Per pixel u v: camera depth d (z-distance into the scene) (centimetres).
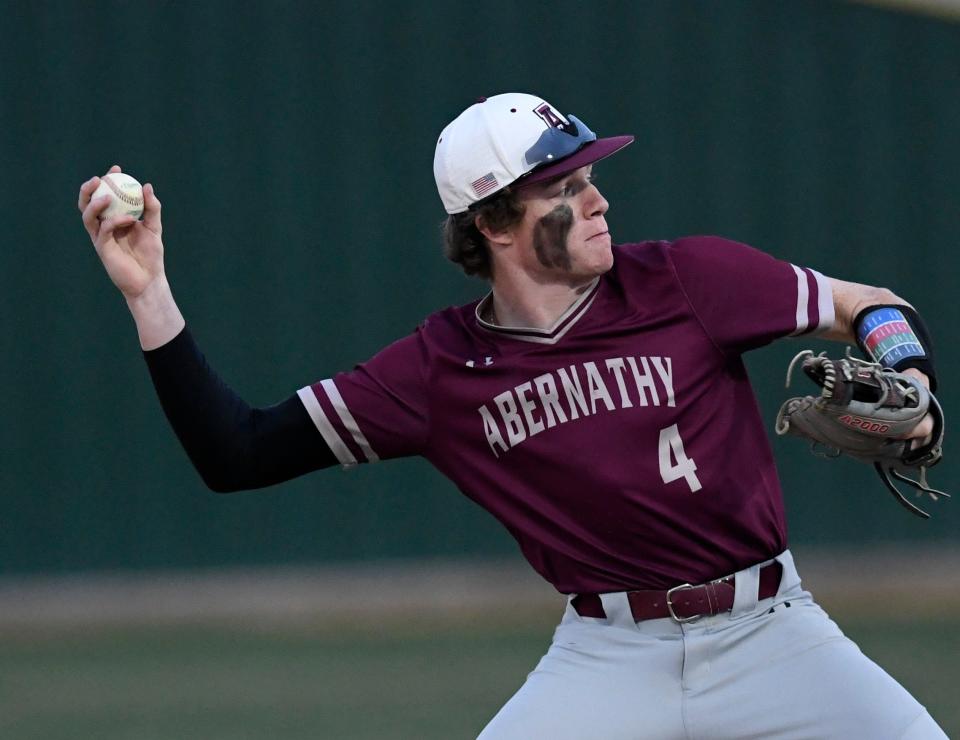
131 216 1231
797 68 3697
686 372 1202
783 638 1210
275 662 2952
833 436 1216
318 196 3619
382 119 3625
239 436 1263
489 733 1233
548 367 1220
